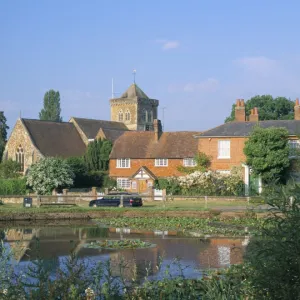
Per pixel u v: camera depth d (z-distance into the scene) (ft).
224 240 98.17
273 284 28.12
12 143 277.85
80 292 31.53
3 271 35.19
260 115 344.28
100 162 241.14
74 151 280.72
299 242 28.04
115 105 409.08
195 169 208.33
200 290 41.27
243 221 125.59
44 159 206.18
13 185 203.00
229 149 203.10
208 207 154.10
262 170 181.47
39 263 34.27
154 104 419.33
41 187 201.36
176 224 125.08
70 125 296.92
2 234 109.19
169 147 229.86
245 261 35.19
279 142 181.37
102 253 81.05
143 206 164.35
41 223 134.62
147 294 36.88
